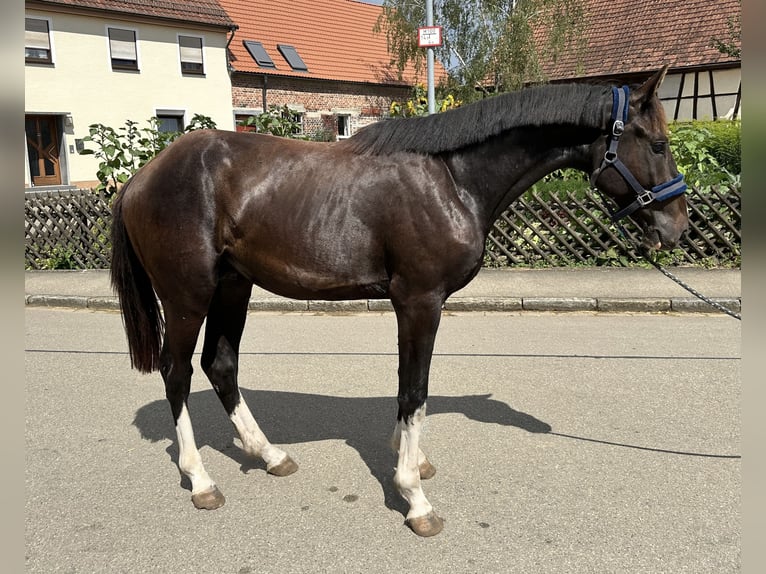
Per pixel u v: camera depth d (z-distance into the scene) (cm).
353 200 258
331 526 268
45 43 1719
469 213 258
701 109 1802
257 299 700
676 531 257
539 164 264
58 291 759
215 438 364
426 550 248
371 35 2912
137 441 359
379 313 668
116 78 1878
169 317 285
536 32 2139
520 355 501
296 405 407
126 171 1018
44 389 447
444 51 2000
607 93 254
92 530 267
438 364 483
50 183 1794
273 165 270
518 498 286
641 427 361
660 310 630
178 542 258
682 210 257
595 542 251
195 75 2077
